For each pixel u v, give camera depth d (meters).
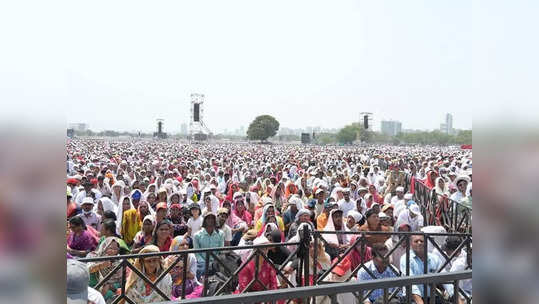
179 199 11.29
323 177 19.09
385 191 17.00
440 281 3.02
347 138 114.62
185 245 7.16
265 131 138.25
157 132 123.88
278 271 5.64
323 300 5.88
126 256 4.80
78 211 9.07
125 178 17.42
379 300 5.83
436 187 13.74
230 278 5.38
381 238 7.36
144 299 5.47
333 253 7.46
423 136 106.38
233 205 11.52
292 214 10.55
